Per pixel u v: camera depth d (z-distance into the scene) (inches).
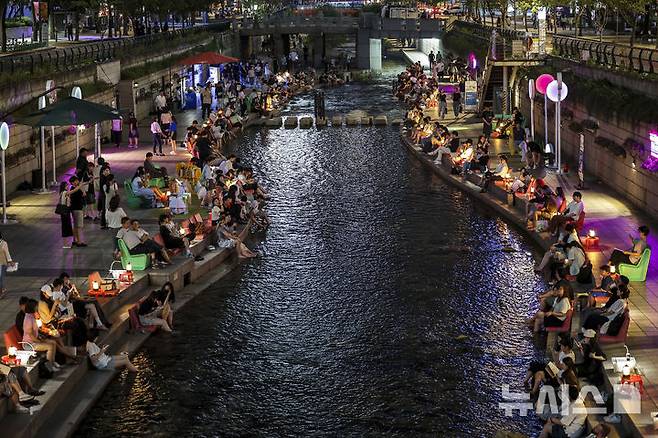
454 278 1194.0
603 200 1493.6
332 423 808.3
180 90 2928.2
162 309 1014.4
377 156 2108.8
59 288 917.8
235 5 6761.8
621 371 814.5
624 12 2177.7
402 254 1309.1
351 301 1114.7
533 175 1611.7
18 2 2817.4
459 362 927.7
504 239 1376.7
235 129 2452.0
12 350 802.2
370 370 914.1
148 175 1533.0
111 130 2143.2
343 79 3885.3
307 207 1610.5
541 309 1007.0
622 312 892.6
